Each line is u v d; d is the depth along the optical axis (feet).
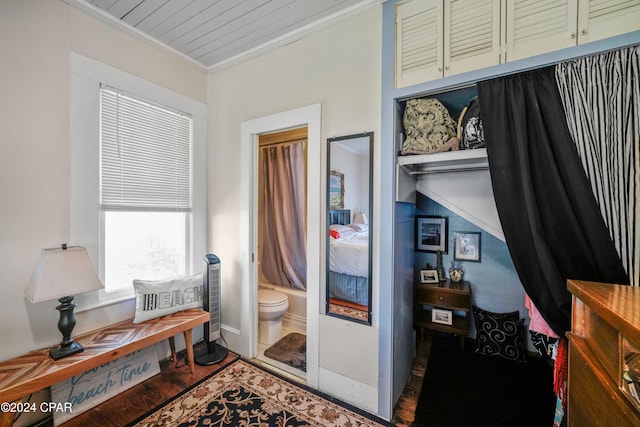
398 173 5.55
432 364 7.29
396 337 5.69
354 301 5.88
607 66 3.67
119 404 5.73
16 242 5.02
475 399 5.92
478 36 4.49
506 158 4.31
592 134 3.74
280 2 5.65
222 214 8.35
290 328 9.73
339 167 6.07
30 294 4.72
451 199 7.97
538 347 6.52
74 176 5.74
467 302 7.64
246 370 7.05
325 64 6.29
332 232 6.15
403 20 5.18
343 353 5.99
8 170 4.92
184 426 5.12
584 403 2.41
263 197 11.02
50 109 5.40
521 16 4.17
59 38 5.50
